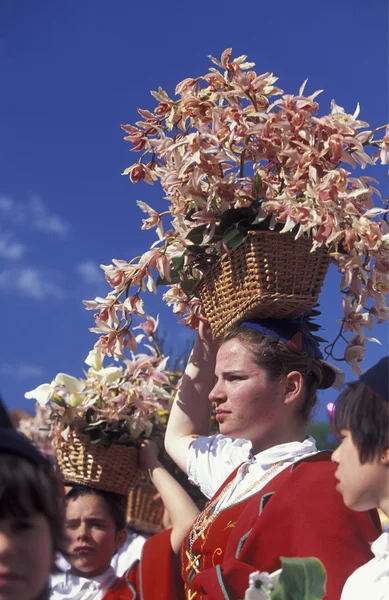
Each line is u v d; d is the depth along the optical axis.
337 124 2.83
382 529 2.62
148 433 3.78
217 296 3.05
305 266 2.87
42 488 1.81
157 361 3.78
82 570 3.64
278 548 2.52
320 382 2.99
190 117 3.10
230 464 3.20
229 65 3.03
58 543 1.88
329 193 2.76
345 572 2.40
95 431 3.73
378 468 2.07
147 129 3.15
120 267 3.20
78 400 3.76
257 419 2.87
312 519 2.50
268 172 3.00
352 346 3.03
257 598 1.92
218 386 2.94
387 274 2.89
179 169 2.99
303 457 2.69
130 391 3.70
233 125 2.90
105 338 3.26
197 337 3.47
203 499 4.72
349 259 2.85
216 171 2.95
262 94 3.01
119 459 3.75
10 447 1.81
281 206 2.79
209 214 2.96
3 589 1.75
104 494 3.73
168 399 3.79
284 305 2.88
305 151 2.86
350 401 2.12
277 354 2.88
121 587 3.56
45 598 1.86
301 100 2.88
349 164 2.82
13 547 1.76
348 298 3.04
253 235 2.87
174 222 3.10
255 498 2.72
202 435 3.45
